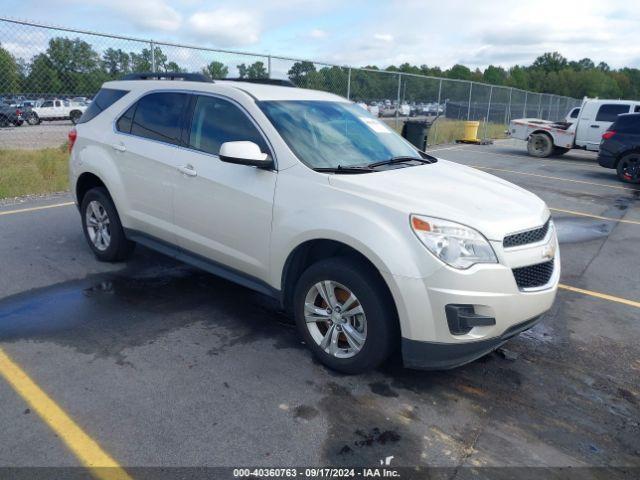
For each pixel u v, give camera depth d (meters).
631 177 12.69
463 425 3.03
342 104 4.59
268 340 3.89
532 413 3.19
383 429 2.95
